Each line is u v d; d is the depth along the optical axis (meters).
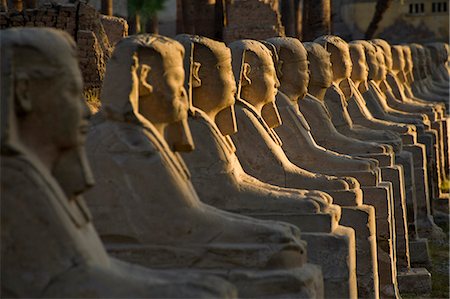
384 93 29.03
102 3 33.78
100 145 11.45
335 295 13.93
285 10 39.03
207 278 9.17
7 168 8.60
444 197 28.94
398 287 20.42
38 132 8.91
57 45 8.95
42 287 8.60
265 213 13.67
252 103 15.95
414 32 66.44
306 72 17.98
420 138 26.75
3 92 8.67
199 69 13.74
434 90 39.53
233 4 33.84
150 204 11.41
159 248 11.41
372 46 26.45
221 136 13.64
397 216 20.61
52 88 8.89
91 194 11.42
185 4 34.84
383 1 47.25
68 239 8.67
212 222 11.63
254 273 11.47
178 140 11.90
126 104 11.44
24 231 8.59
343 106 21.47
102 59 23.41
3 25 23.48
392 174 20.28
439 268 22.41
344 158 17.98
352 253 14.24
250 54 15.78
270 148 15.53
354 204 16.22
